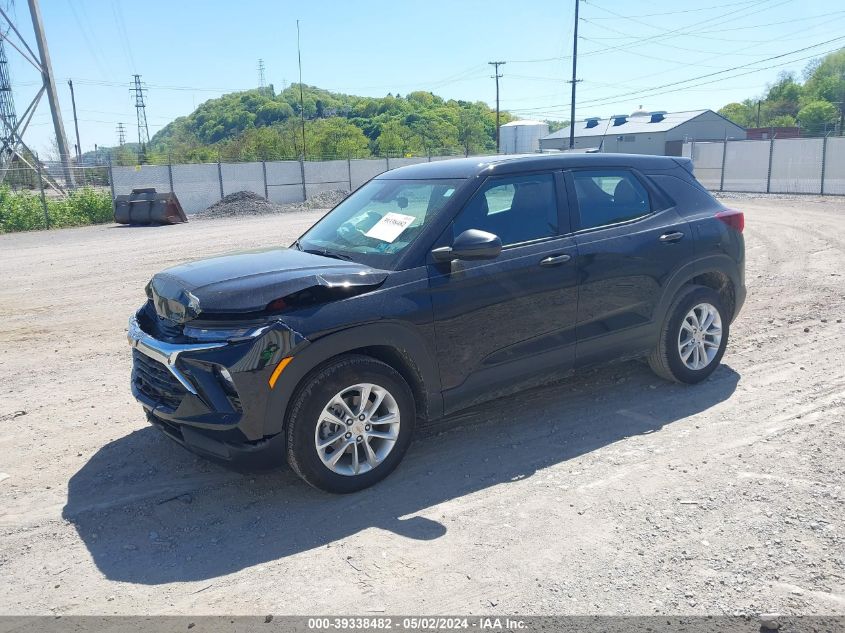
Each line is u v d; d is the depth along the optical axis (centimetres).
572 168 488
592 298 475
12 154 3778
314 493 401
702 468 411
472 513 371
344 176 3916
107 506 393
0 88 4222
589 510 369
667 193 533
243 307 362
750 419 482
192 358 359
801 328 712
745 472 404
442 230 421
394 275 401
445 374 420
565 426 482
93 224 2717
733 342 671
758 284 953
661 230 511
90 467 444
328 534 356
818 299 838
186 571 329
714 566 316
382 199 479
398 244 421
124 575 327
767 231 1566
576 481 403
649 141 6781
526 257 443
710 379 565
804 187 3023
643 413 499
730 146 3300
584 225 480
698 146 3444
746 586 301
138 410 546
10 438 494
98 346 750
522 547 337
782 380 557
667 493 384
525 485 400
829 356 615
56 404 564
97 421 524
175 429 391
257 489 408
